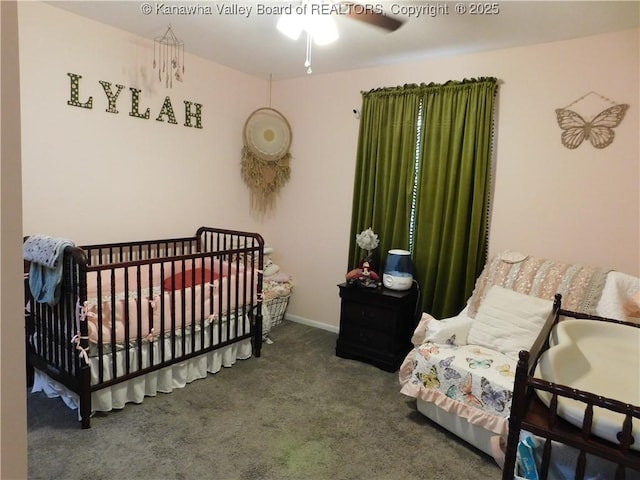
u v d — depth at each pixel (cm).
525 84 296
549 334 189
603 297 236
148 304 257
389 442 228
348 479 197
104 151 300
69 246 221
